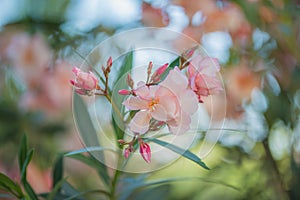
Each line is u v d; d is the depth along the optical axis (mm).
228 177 754
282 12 692
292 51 700
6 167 801
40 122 817
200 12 700
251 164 747
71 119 811
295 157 738
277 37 704
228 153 745
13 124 812
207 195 759
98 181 797
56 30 750
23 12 750
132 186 557
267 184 732
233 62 723
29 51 770
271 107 716
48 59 776
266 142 723
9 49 772
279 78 721
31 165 783
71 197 524
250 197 735
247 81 718
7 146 808
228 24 706
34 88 800
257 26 694
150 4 702
